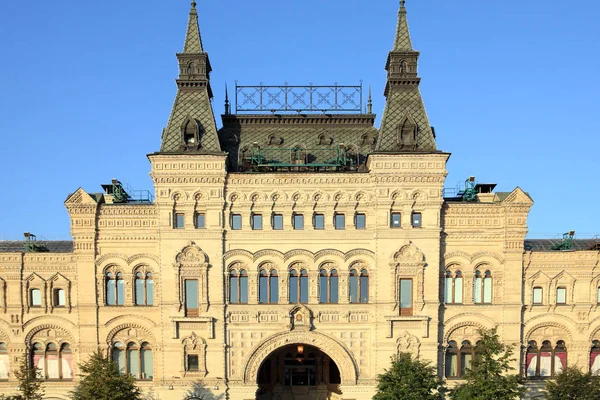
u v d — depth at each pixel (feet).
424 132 159.53
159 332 157.17
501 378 137.18
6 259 160.45
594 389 143.54
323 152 167.94
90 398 136.67
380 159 153.28
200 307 154.51
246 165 162.91
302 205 156.15
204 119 161.79
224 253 155.02
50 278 160.97
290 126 175.73
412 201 153.79
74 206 156.46
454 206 157.69
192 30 168.45
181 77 165.27
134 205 157.58
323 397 181.68
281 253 155.22
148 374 159.94
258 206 155.94
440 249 157.69
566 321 161.07
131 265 158.51
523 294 160.86
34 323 161.17
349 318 155.12
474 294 159.74
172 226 154.20
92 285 158.10
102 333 158.51
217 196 154.61
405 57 165.68
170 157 153.17
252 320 155.02
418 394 135.95
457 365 158.92
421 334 154.20
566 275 161.07
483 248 158.61
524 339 160.76
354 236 155.53
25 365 153.07
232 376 154.92
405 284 155.53
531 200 156.35
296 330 155.22
